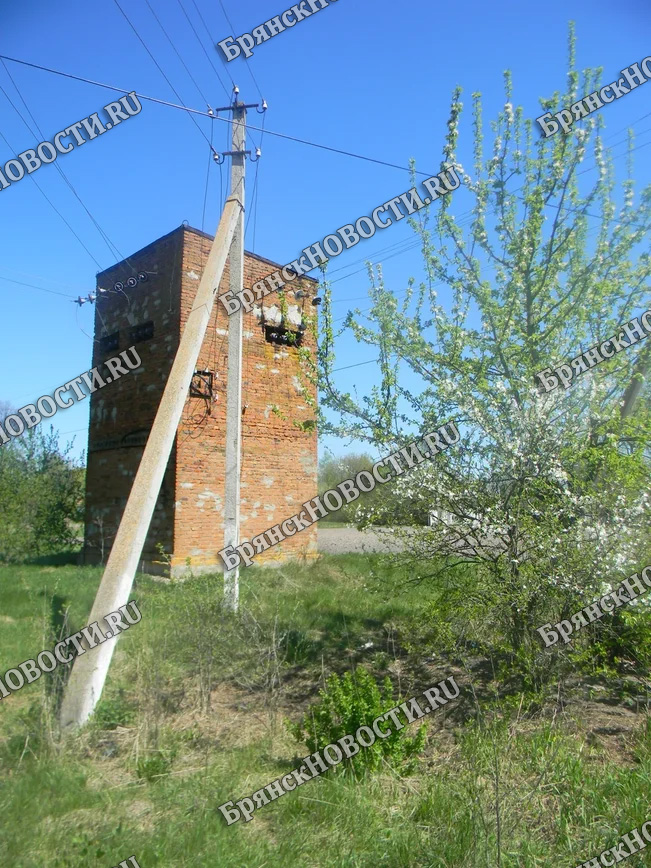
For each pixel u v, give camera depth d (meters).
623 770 4.19
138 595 9.02
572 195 6.79
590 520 5.36
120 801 4.11
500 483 5.83
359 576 10.64
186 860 3.47
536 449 5.71
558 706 5.22
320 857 3.54
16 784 4.19
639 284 6.68
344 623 8.19
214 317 13.06
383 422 6.68
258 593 9.84
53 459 17.69
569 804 3.86
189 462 12.50
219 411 13.00
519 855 3.43
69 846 3.59
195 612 6.66
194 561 12.35
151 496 5.88
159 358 13.12
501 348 6.66
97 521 14.75
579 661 5.31
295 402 14.38
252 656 6.45
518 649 5.52
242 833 3.78
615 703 5.52
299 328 14.13
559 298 6.94
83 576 11.90
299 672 6.71
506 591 5.50
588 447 5.84
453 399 6.14
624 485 5.45
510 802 3.82
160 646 6.29
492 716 5.07
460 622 5.84
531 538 5.41
